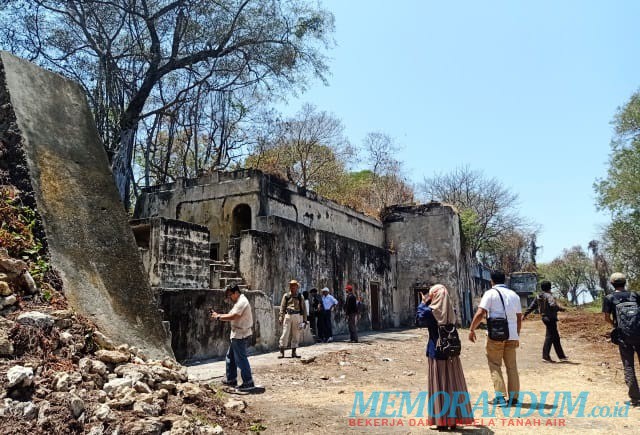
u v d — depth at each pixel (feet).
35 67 29.14
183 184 63.41
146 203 66.23
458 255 88.07
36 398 14.06
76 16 72.95
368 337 60.13
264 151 104.99
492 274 24.48
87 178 27.37
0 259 19.25
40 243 22.50
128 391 16.52
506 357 23.93
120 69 77.05
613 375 31.71
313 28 77.92
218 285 47.09
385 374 32.91
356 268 71.36
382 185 123.95
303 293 54.90
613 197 80.28
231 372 26.86
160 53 73.51
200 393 19.62
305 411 21.84
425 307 19.95
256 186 57.16
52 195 24.62
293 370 33.35
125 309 23.75
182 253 44.21
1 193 22.93
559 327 73.26
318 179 108.88
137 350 21.38
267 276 51.06
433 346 19.56
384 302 79.87
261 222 55.01
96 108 70.79
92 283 23.13
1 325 16.26
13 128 25.36
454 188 143.02
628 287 82.99
